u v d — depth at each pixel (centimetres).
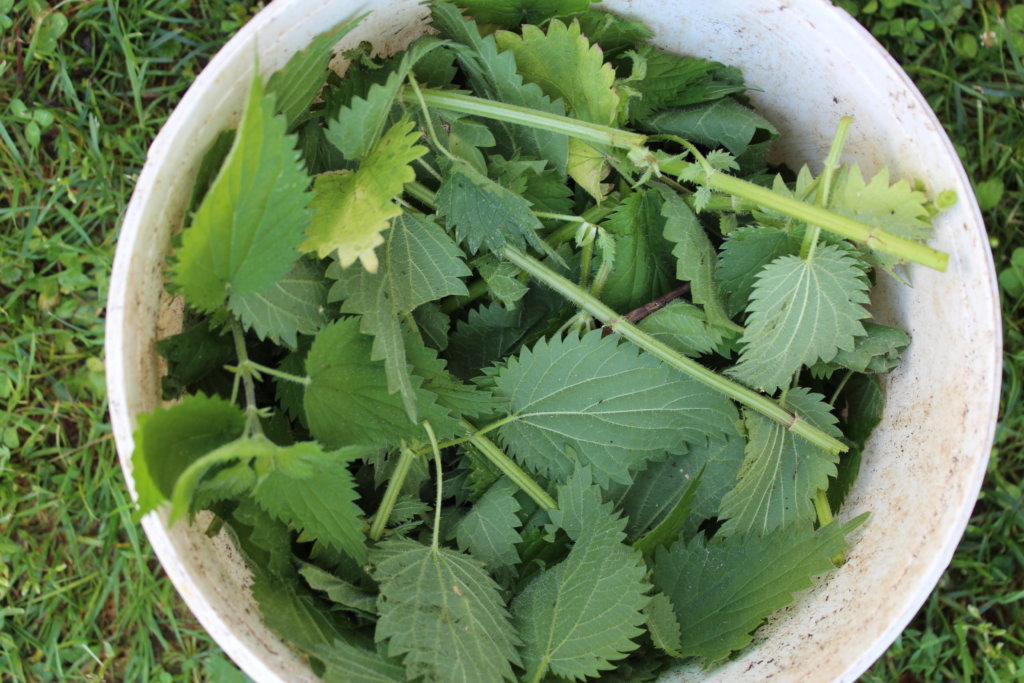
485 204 57
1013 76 71
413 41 58
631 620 56
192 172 53
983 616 71
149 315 53
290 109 55
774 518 59
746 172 62
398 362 55
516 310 60
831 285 57
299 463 53
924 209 55
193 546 53
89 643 69
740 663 56
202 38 70
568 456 59
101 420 70
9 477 69
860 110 57
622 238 58
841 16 55
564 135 58
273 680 52
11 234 69
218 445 53
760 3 56
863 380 61
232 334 56
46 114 69
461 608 57
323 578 56
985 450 54
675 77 59
